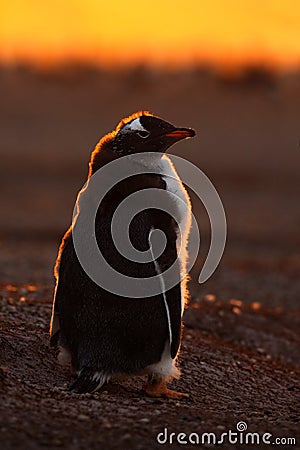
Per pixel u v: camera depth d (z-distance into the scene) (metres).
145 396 28.62
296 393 33.12
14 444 22.23
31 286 42.09
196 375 32.81
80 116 164.62
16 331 32.41
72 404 25.88
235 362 35.28
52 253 61.16
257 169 119.56
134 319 26.86
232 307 43.47
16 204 89.00
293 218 87.62
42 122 156.50
